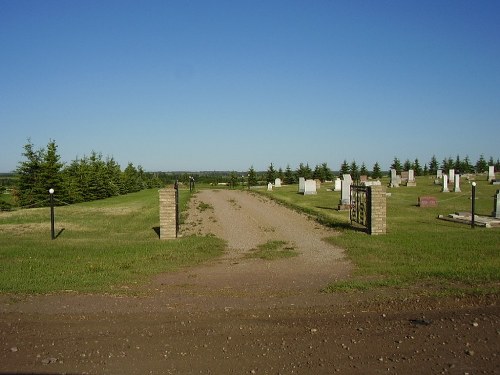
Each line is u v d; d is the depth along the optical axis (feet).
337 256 40.24
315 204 99.25
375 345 18.80
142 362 17.67
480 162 284.00
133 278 31.99
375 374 16.26
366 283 28.91
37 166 123.54
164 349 18.89
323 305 24.61
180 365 17.37
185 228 63.21
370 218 52.90
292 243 49.39
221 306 24.80
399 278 30.12
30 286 29.09
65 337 20.35
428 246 42.39
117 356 18.25
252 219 72.84
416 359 17.37
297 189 162.30
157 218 76.54
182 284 30.22
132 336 20.39
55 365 17.46
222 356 18.12
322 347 18.76
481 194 119.96
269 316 22.91
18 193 122.31
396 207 89.56
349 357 17.71
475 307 23.40
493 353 17.69
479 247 41.29
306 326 21.31
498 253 38.47
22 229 62.95
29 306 24.98
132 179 194.49
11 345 19.47
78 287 28.99
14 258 40.19
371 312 23.15
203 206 93.66
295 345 19.06
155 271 34.45
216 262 38.83
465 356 17.49
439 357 17.47
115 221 73.10
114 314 23.53
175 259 39.78
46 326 21.79
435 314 22.47
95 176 148.66
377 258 38.04
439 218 71.31
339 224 63.62
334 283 29.43
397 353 17.95
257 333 20.53
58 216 81.10
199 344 19.38
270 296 26.76
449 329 20.31
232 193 138.82
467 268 32.19
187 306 24.84
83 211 91.04
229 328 21.25
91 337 20.33
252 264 37.68
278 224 66.39
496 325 20.63
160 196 53.21
